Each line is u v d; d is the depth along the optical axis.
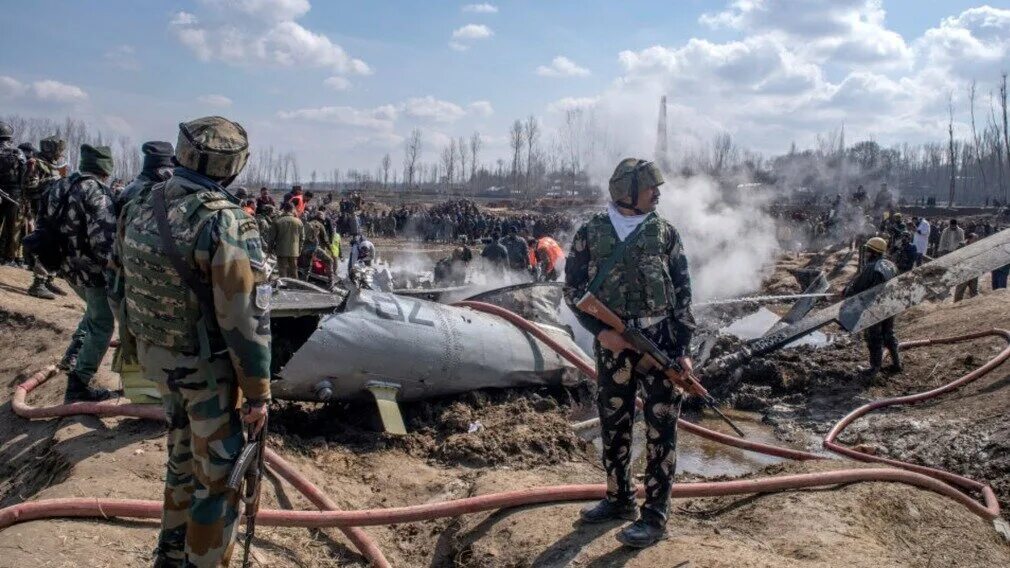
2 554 3.71
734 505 4.89
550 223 39.03
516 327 7.56
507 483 5.20
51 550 3.82
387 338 6.44
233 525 3.29
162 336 3.16
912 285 10.20
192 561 3.23
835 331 13.70
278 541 4.48
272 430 6.11
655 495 3.99
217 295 3.08
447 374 6.76
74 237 5.78
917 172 111.62
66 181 5.80
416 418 6.76
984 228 30.70
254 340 3.13
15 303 9.80
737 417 9.13
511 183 105.94
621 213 3.96
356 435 6.38
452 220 43.34
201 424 3.19
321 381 6.22
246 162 3.36
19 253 12.52
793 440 8.16
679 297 3.96
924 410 8.57
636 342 3.82
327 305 6.47
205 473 3.21
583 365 7.44
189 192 3.19
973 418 7.87
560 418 6.94
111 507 4.21
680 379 3.86
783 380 9.89
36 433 5.93
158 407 5.68
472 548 4.45
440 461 6.13
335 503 5.04
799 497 4.77
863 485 5.04
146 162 5.53
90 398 6.14
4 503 5.24
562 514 4.50
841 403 9.33
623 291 3.86
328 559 4.46
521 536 4.32
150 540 4.13
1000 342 10.17
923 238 18.11
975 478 6.83
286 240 13.04
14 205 11.61
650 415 3.95
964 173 91.31
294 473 4.88
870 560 3.90
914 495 5.07
